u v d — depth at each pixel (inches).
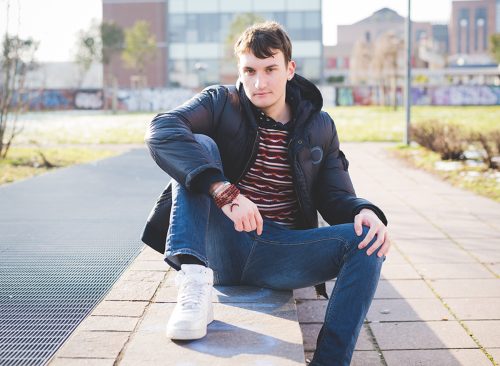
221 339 88.4
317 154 101.9
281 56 98.3
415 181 355.3
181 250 87.5
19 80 484.4
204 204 91.7
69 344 94.7
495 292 148.5
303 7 2030.0
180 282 90.0
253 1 2068.2
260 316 96.7
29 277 145.4
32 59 474.6
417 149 522.0
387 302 141.7
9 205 250.7
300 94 104.3
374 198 297.1
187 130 93.4
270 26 99.2
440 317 131.5
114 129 874.8
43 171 396.8
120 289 127.3
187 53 2117.4
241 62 99.3
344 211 99.7
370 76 1995.6
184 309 87.5
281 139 101.3
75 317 117.5
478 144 438.6
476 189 318.3
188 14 2105.1
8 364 96.0
